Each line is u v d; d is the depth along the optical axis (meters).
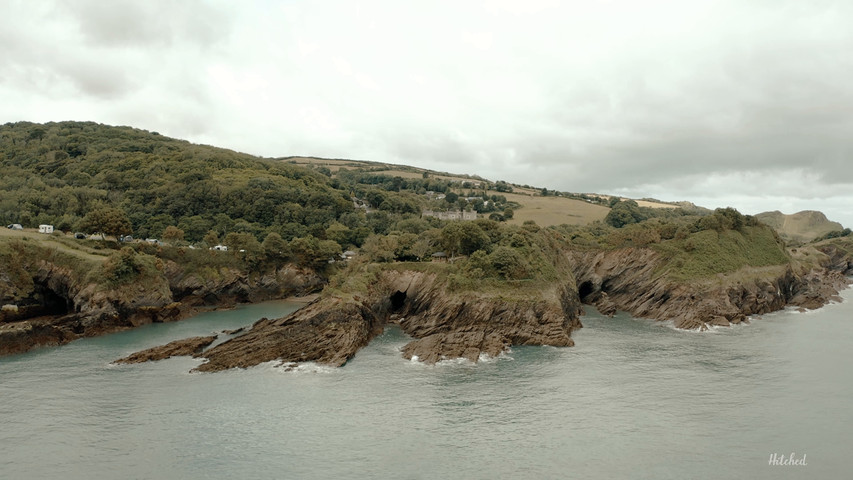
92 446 64.38
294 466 60.00
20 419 71.94
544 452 63.66
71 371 92.69
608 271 180.88
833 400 80.19
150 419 72.31
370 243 183.12
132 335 121.88
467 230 151.12
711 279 153.50
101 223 155.88
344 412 75.38
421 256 167.00
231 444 65.19
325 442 65.88
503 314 124.38
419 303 142.50
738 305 151.12
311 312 117.44
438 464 60.69
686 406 78.00
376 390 84.44
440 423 71.88
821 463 61.09
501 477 58.00
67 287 130.25
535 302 127.44
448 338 112.44
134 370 93.56
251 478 57.41
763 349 110.19
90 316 122.56
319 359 99.38
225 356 98.81
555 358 103.50
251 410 75.75
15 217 190.12
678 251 166.25
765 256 176.38
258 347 103.00
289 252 188.50
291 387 85.44
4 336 103.75
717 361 101.19
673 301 150.00
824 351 108.38
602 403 79.19
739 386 86.62
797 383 88.00
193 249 169.62
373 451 63.62
